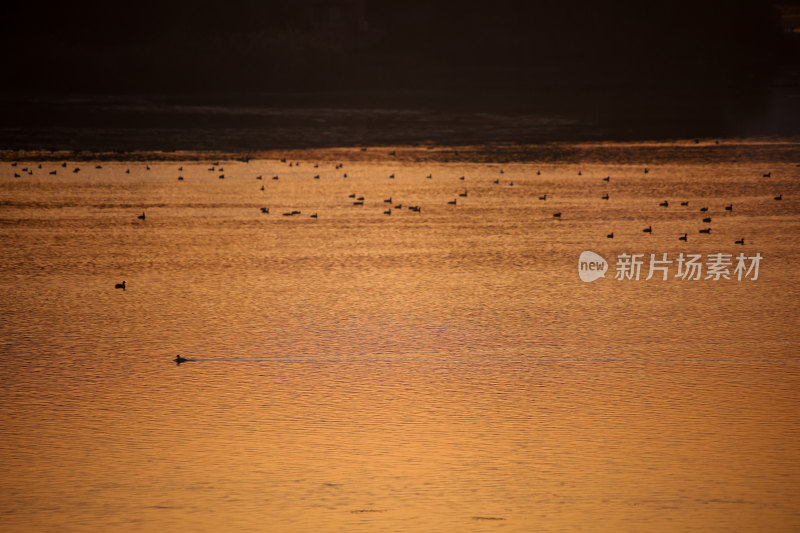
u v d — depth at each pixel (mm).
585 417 50938
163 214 108938
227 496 42375
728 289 77312
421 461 45719
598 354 61281
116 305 72438
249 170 143125
